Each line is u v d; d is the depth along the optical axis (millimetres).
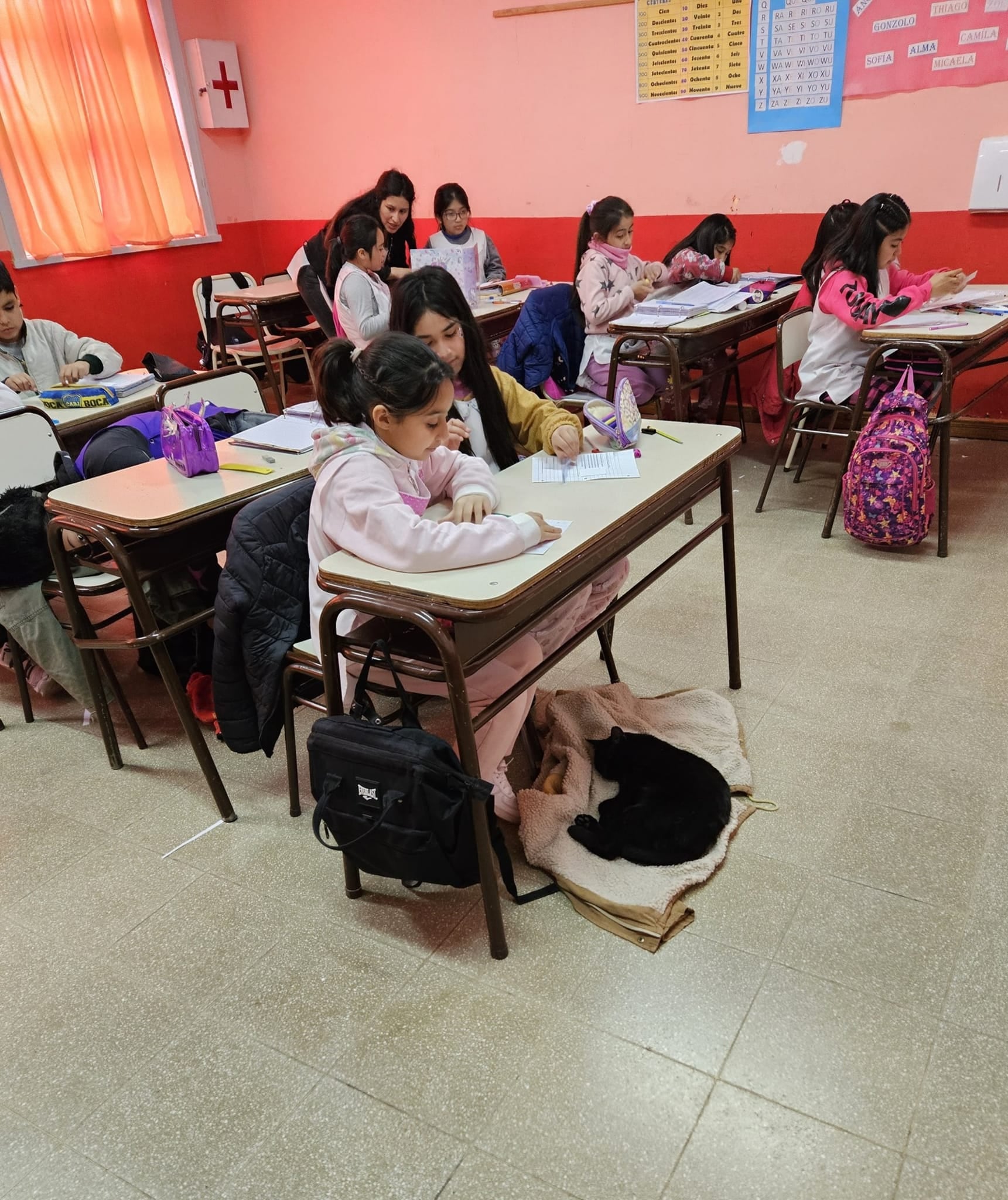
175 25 5211
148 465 2107
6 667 2803
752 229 4164
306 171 5574
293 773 1957
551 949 1588
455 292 1853
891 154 3736
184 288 5637
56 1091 1407
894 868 1697
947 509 2934
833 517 3121
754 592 2811
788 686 2307
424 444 1565
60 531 1904
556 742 2059
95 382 3076
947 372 2744
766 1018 1421
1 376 3119
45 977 1621
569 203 4656
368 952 1619
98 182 5066
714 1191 1187
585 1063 1375
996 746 2012
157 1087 1398
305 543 1798
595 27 4207
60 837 1988
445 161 4992
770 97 3895
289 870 1841
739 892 1670
